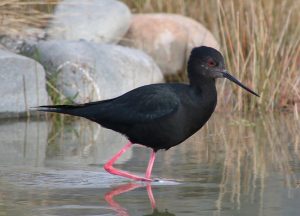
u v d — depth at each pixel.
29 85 14.38
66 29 16.23
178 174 10.63
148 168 10.52
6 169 10.80
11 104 14.25
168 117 10.47
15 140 12.77
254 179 10.30
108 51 15.48
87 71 14.94
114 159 10.70
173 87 10.70
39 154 11.77
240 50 15.48
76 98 14.74
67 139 13.01
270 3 16.30
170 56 17.09
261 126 13.95
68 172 10.71
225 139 12.92
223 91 15.38
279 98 15.45
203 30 17.50
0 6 15.21
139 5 18.55
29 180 10.28
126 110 10.69
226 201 9.27
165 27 17.20
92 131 13.81
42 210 8.88
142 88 10.80
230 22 16.62
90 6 16.75
